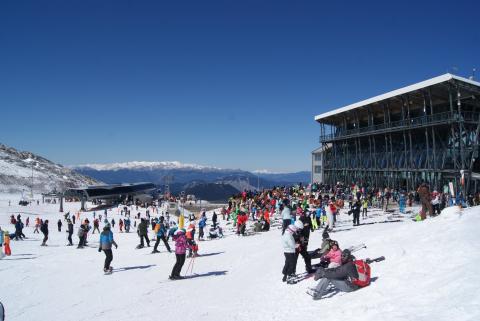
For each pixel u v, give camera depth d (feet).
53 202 276.62
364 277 26.76
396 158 158.51
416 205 115.75
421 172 141.18
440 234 35.04
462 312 17.02
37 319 31.86
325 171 216.74
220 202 276.00
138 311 31.45
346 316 21.38
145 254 66.90
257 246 62.64
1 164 533.14
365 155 181.88
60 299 38.42
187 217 183.52
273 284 34.78
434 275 24.45
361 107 168.35
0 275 52.29
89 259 64.28
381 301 22.25
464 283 20.83
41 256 69.77
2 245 69.72
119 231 131.23
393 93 143.54
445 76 119.55
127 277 47.14
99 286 43.11
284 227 52.75
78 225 158.10
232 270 45.80
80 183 617.21
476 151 128.06
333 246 29.45
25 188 463.83
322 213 83.20
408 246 33.68
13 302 38.37
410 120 144.87
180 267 43.80
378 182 168.14
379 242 39.65
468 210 46.37
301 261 43.19
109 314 31.32
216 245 71.97
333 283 27.25
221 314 27.89
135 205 233.14
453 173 125.80
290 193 149.48
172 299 34.71
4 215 178.81
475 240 29.94
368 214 100.73
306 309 25.27
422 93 136.36
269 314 25.88
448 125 128.57
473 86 122.52
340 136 193.57
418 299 20.66
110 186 268.00
